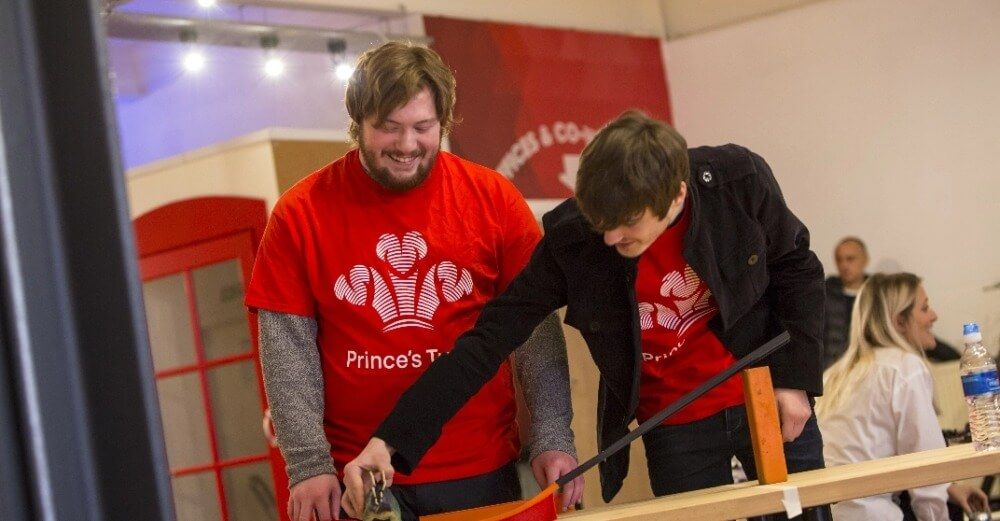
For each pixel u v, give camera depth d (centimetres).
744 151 230
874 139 645
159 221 457
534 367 249
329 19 580
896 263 639
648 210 193
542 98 639
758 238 226
